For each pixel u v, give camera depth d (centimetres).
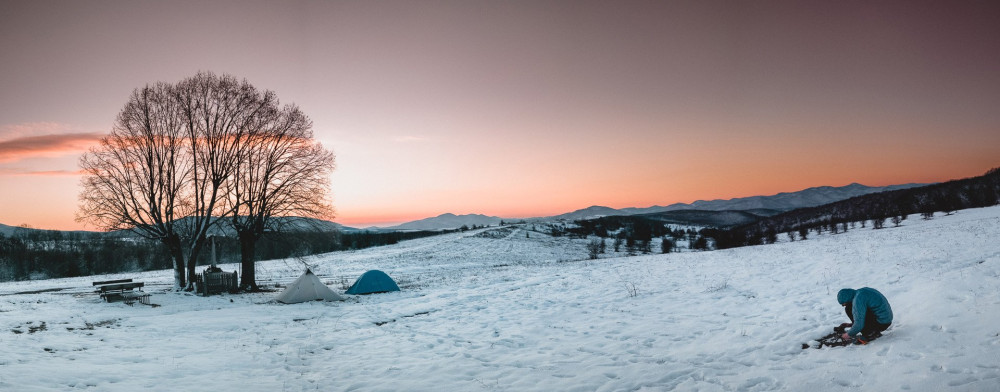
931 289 1162
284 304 2183
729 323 1234
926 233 3105
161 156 2641
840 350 866
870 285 1429
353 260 6781
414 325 1550
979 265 1377
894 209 11719
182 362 1016
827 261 2127
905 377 677
